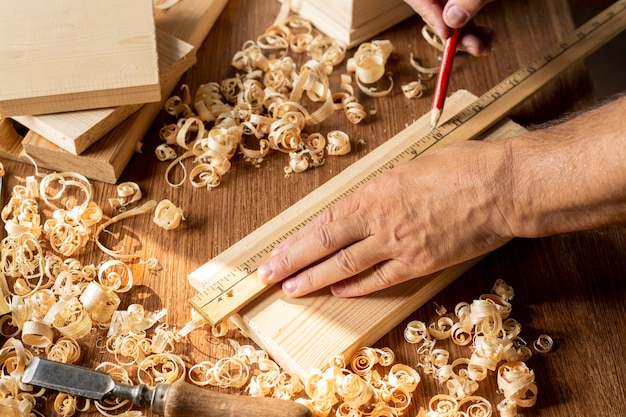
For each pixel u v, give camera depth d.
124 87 1.45
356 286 1.31
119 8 1.54
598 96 1.75
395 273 1.30
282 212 1.46
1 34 1.48
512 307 1.38
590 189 1.15
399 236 1.26
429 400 1.27
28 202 1.46
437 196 1.25
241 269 1.35
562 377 1.29
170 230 1.46
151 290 1.38
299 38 1.76
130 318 1.33
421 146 1.53
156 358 1.29
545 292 1.39
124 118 1.53
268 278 1.30
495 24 1.81
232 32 1.78
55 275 1.39
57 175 1.50
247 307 1.31
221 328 1.33
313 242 1.28
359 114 1.62
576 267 1.42
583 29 1.73
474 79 1.71
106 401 1.24
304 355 1.26
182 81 1.68
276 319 1.29
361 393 1.23
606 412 1.25
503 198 1.22
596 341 1.33
